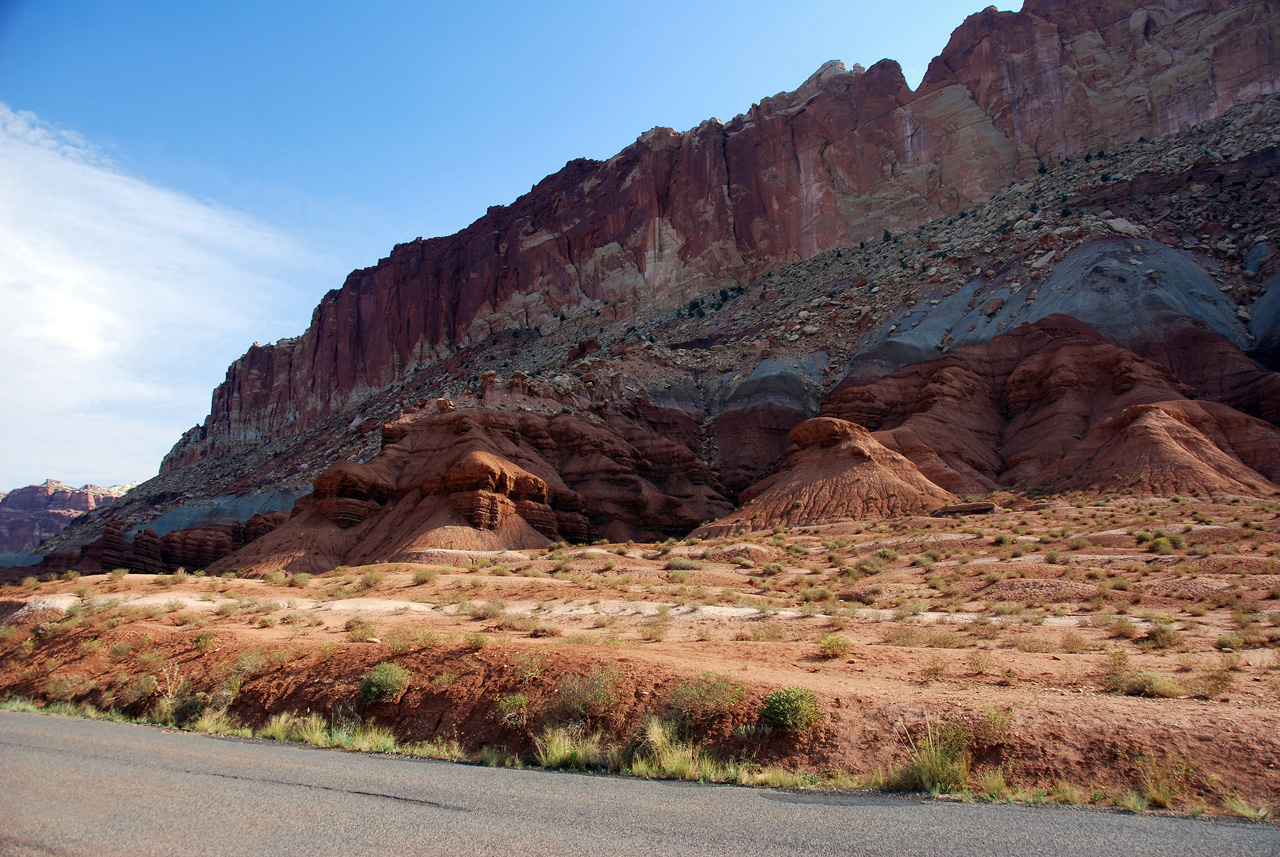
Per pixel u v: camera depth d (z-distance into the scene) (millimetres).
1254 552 36344
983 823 8102
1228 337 85625
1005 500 63500
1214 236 103000
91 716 20031
